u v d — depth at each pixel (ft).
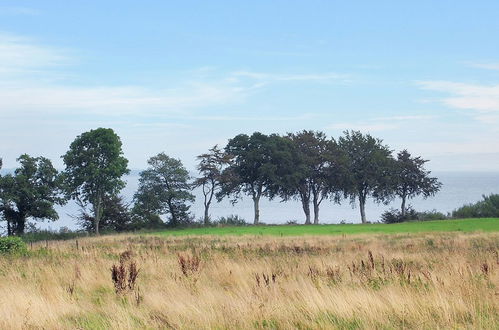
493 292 37.76
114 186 257.55
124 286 45.34
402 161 339.98
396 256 76.38
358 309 33.99
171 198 299.99
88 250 99.09
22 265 66.08
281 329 31.40
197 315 33.76
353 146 338.54
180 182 301.22
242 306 35.12
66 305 39.24
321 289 40.42
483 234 144.56
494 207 292.40
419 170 341.62
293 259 72.43
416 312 32.73
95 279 52.95
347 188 331.36
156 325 32.55
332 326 31.37
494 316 32.09
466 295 36.42
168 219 303.48
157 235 206.39
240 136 332.19
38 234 242.37
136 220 284.20
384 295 37.32
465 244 104.37
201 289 44.86
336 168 329.31
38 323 33.55
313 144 336.08
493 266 52.26
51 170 247.91
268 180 325.62
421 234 160.66
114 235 226.17
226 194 326.24
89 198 259.39
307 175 329.52
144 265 65.21
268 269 57.57
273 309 34.32
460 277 43.78
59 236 241.55
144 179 295.07
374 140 342.23
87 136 255.70
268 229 245.86
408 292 37.76
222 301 38.19
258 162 325.01
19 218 246.68
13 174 261.24
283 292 40.96
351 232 196.03
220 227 289.33
